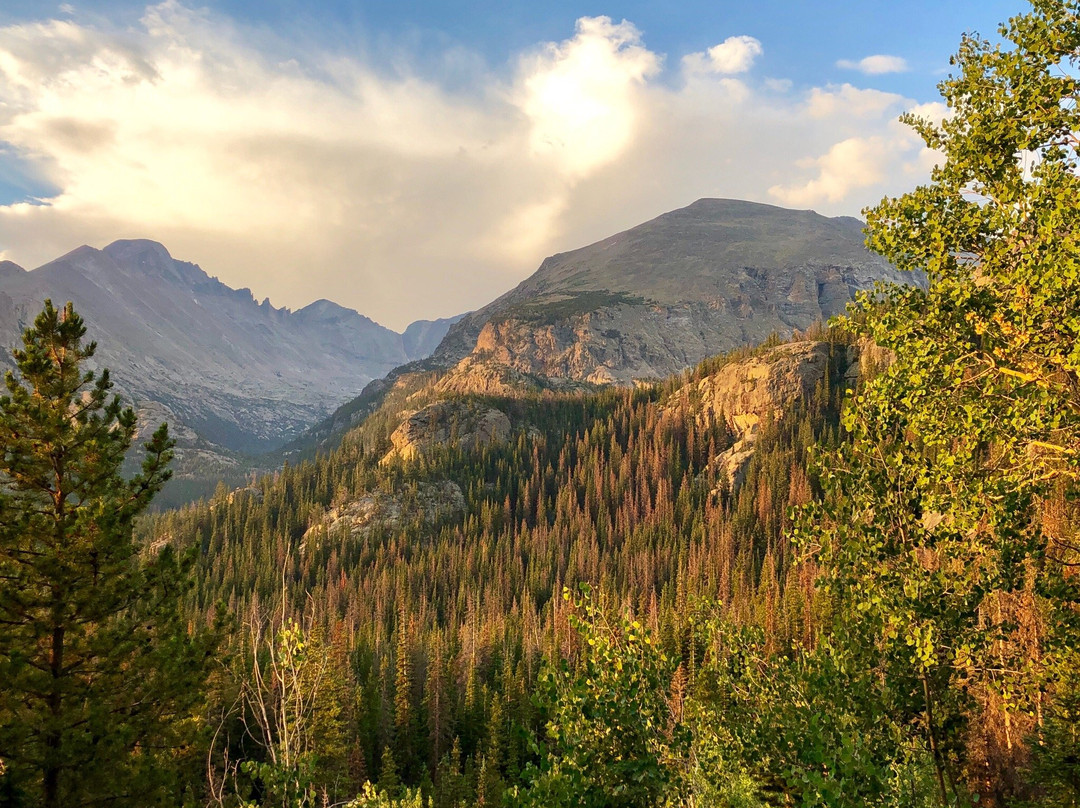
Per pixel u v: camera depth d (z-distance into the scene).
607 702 11.02
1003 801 22.25
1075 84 12.85
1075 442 12.62
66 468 20.30
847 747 9.90
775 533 143.38
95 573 20.28
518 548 174.25
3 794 16.80
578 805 10.32
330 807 22.62
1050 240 11.65
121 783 18.52
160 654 20.86
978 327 12.85
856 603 14.10
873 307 15.25
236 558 173.25
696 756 14.02
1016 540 13.27
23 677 18.33
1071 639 13.23
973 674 14.02
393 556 182.50
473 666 86.44
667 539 159.00
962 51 14.77
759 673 15.20
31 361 19.86
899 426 14.55
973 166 14.35
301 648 15.23
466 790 61.69
